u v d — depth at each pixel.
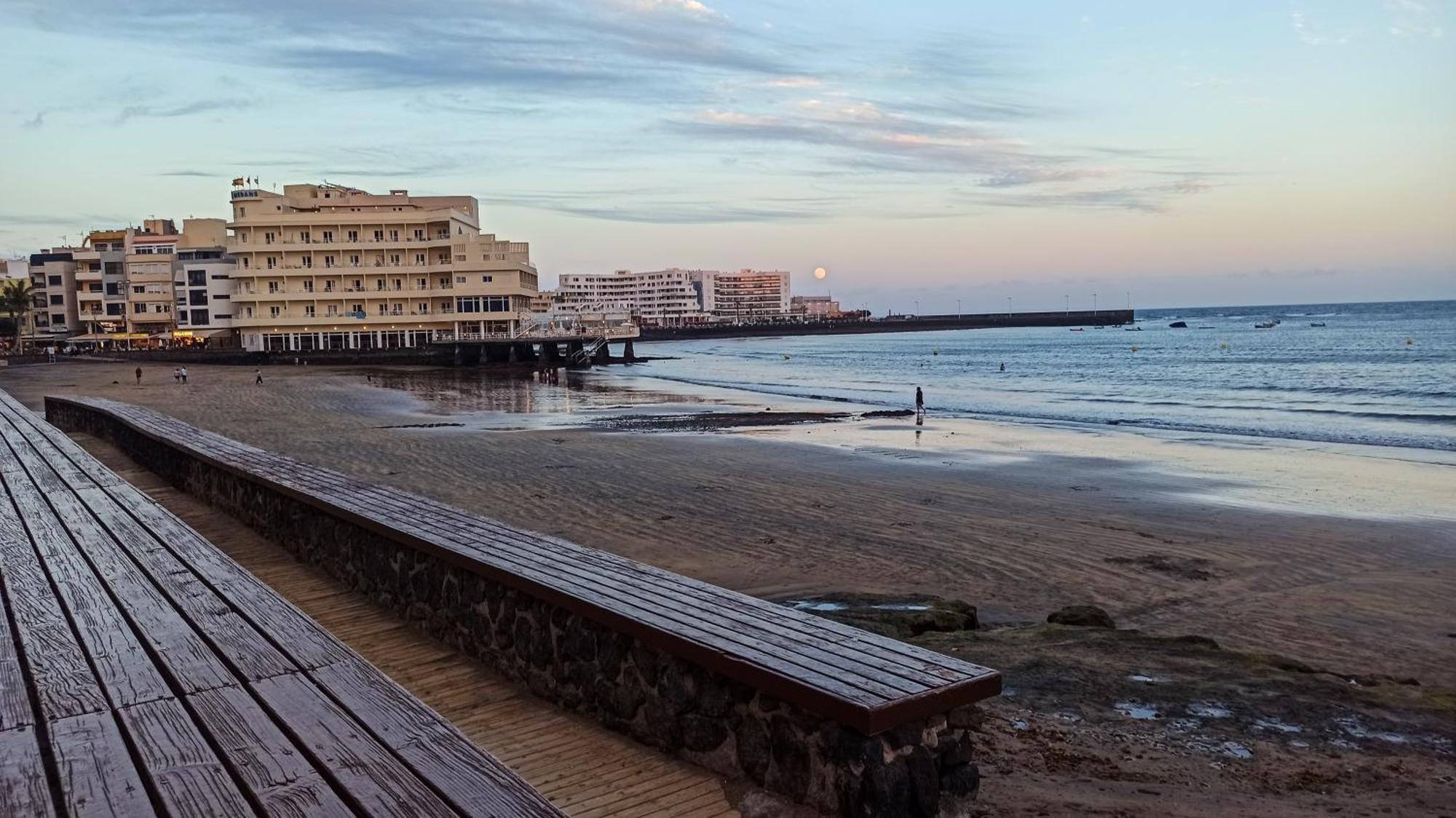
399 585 7.55
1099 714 6.69
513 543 6.79
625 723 5.18
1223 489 21.52
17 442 12.16
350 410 41.84
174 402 45.59
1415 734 6.46
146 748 2.76
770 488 20.41
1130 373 71.81
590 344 92.56
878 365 94.12
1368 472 24.22
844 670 4.15
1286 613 11.60
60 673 3.44
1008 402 48.88
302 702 3.14
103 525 6.45
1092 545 15.27
